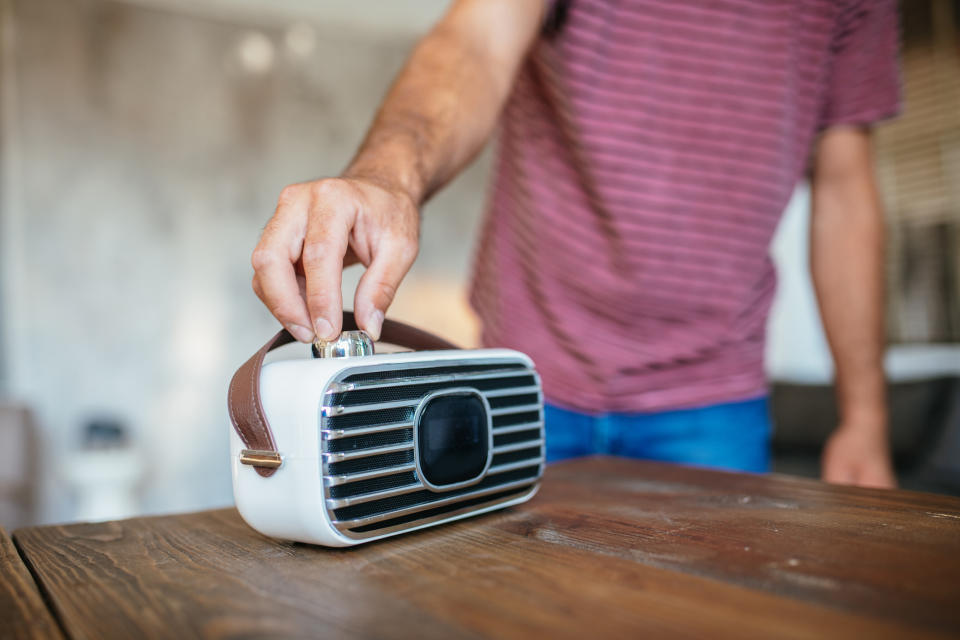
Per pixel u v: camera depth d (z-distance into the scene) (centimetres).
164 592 40
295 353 256
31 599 39
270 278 51
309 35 427
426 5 415
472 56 78
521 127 103
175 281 394
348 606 36
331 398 46
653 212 96
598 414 100
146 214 387
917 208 348
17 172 361
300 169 427
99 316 377
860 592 36
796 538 47
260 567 45
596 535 50
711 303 99
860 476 105
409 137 67
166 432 391
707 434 100
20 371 362
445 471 52
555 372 103
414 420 50
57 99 368
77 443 370
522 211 105
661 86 94
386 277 55
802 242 375
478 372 56
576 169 98
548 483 71
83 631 34
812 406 299
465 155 76
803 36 99
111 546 51
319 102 431
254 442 49
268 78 417
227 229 406
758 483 68
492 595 38
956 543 45
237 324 409
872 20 104
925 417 260
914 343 348
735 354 102
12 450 319
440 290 465
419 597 38
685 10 93
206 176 401
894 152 356
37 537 54
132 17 383
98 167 376
